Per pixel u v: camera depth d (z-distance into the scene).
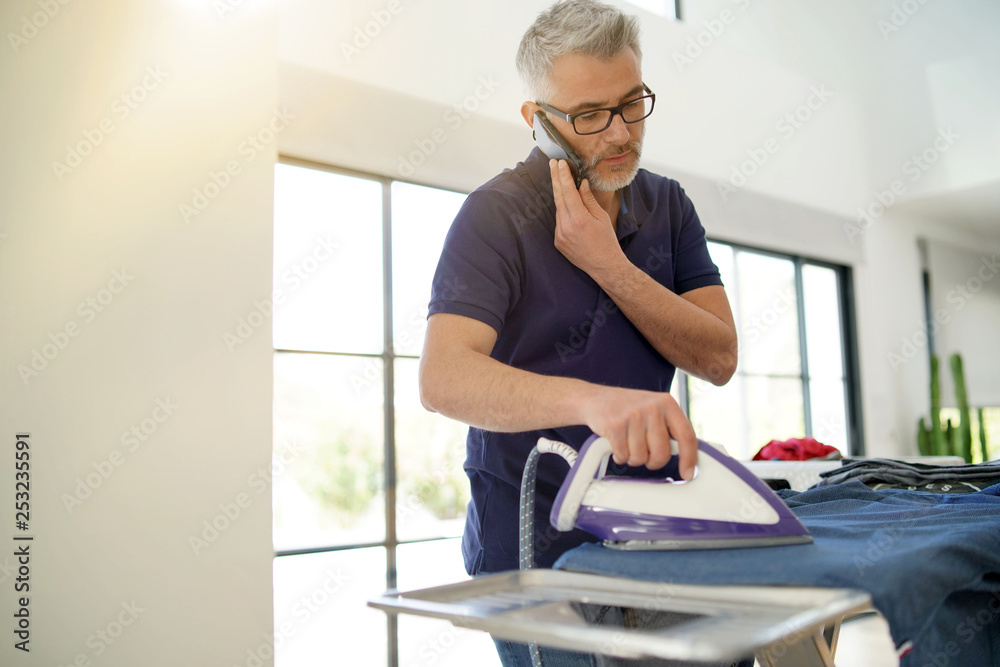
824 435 5.34
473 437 1.11
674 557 0.72
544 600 0.69
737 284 4.84
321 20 3.02
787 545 0.76
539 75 1.07
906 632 0.62
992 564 0.74
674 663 0.94
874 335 5.61
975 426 6.33
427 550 3.38
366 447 5.14
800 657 0.81
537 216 1.09
